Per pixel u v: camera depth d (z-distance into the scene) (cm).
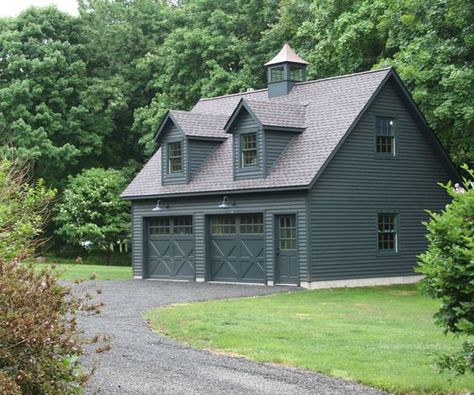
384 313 1775
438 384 988
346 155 2503
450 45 2581
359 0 3225
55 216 4359
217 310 1773
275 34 4000
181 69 4366
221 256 2727
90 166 4697
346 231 2494
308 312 1770
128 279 2942
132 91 4788
